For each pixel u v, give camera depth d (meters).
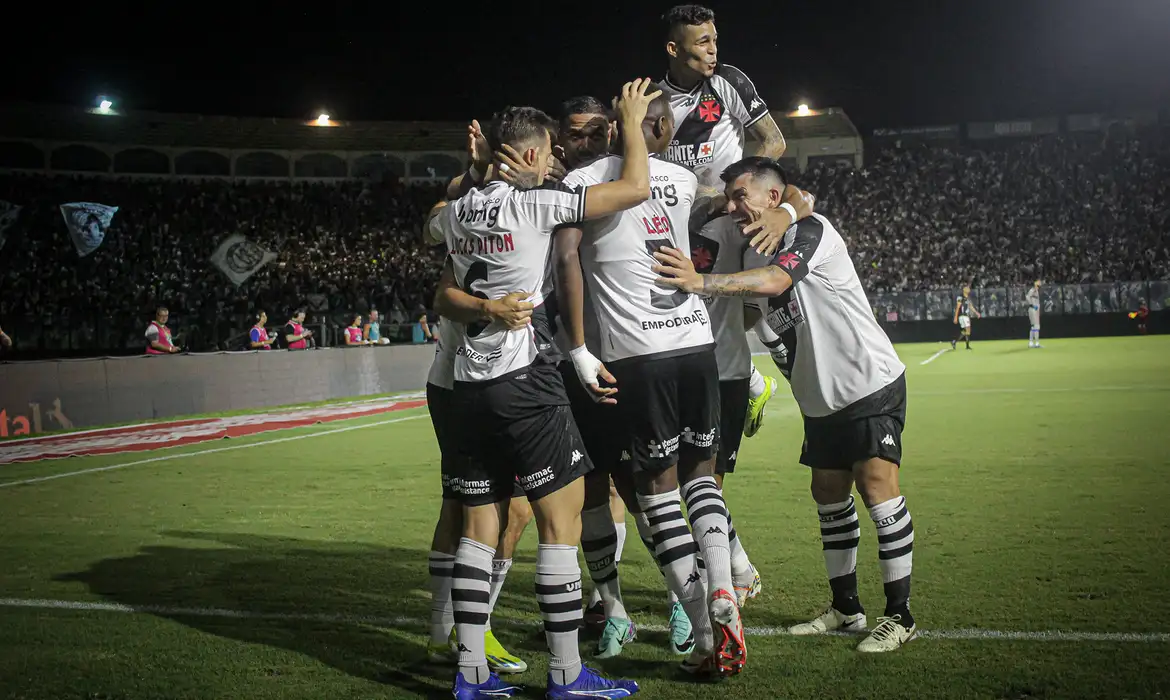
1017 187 38.84
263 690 3.39
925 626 3.82
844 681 3.27
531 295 3.36
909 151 42.41
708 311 4.17
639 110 3.48
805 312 3.77
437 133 40.59
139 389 14.21
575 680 3.27
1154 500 6.09
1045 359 21.02
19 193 32.41
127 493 7.86
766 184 3.84
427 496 7.47
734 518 6.08
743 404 4.26
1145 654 3.39
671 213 3.65
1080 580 4.34
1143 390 13.34
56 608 4.46
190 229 34.03
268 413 15.22
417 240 36.72
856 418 3.75
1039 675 3.23
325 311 30.03
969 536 5.29
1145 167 38.25
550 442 3.35
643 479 3.62
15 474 9.01
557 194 3.32
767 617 4.09
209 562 5.37
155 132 37.16
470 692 3.28
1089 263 33.84
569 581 3.31
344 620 4.25
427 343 22.45
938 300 32.94
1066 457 7.95
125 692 3.38
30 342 26.16
